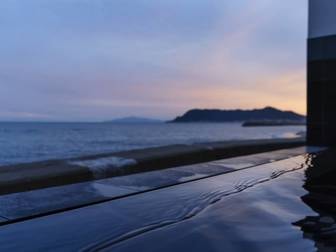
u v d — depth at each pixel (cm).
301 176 643
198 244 329
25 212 399
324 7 1277
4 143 4175
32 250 310
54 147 3509
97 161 680
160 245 326
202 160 884
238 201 475
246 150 1068
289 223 388
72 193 487
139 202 462
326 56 1274
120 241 334
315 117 1305
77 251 311
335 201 478
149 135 6775
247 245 326
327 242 333
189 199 480
